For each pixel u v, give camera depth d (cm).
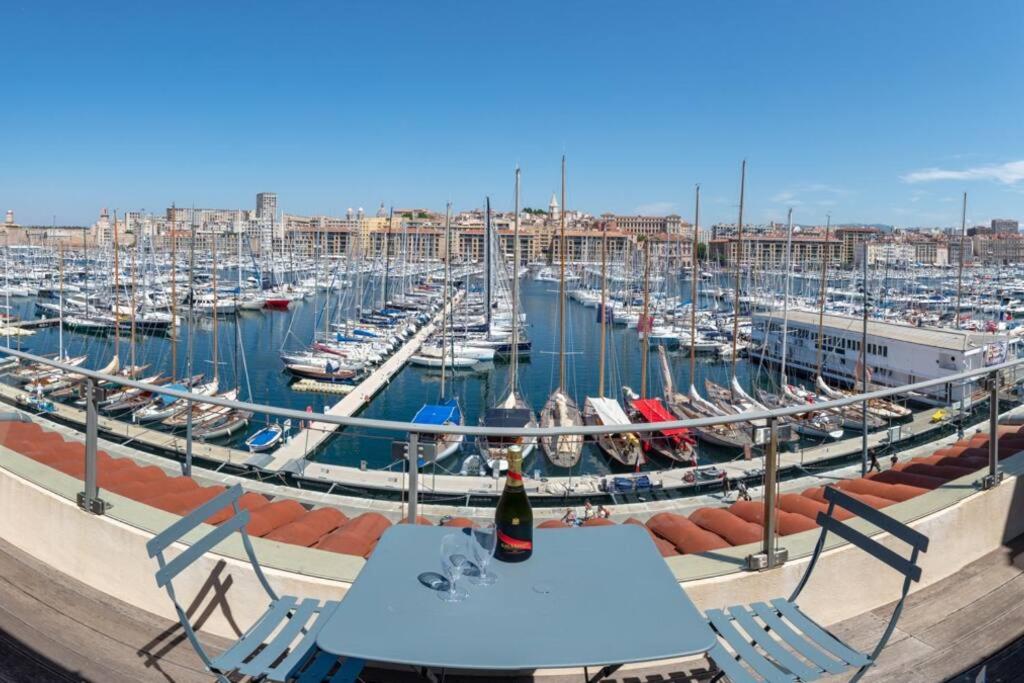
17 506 475
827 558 411
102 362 5003
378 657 236
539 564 307
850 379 4375
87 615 402
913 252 15738
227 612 386
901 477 638
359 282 8419
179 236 15150
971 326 6122
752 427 409
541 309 9462
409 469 413
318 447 2203
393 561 308
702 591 387
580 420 3164
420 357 5447
